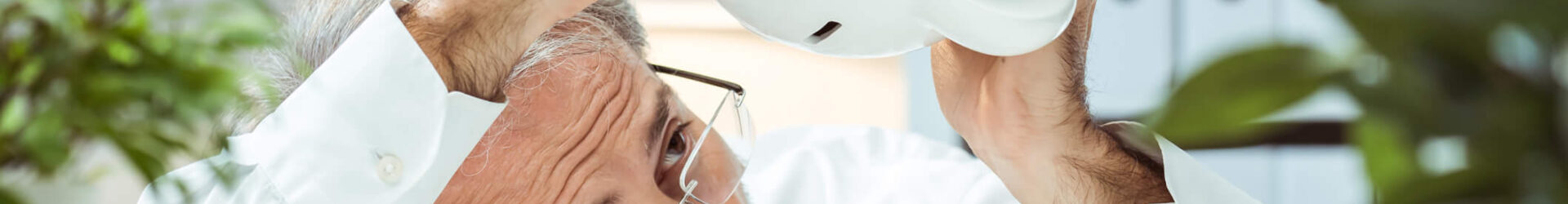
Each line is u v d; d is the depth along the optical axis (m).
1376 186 0.12
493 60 0.51
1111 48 1.09
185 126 0.61
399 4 0.51
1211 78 0.12
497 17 0.50
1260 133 0.13
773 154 1.06
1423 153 0.11
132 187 1.32
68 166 0.57
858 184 1.03
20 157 0.55
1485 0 0.11
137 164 0.59
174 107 0.60
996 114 0.68
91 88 0.58
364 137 0.53
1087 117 0.68
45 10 0.61
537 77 0.68
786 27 0.42
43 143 0.55
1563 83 0.10
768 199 1.01
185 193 0.63
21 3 0.61
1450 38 0.11
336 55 0.51
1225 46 0.13
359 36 0.51
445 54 0.51
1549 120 0.10
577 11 0.50
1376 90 0.11
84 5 0.65
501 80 0.52
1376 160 0.12
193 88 0.62
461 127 0.53
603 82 0.71
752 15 0.42
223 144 0.56
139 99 0.60
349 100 0.52
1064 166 0.68
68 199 1.13
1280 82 0.12
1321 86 0.12
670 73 0.75
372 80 0.51
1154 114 0.13
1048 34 0.42
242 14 0.64
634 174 0.73
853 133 1.08
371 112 0.52
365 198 0.55
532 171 0.70
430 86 0.51
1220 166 0.69
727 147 0.76
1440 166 0.11
